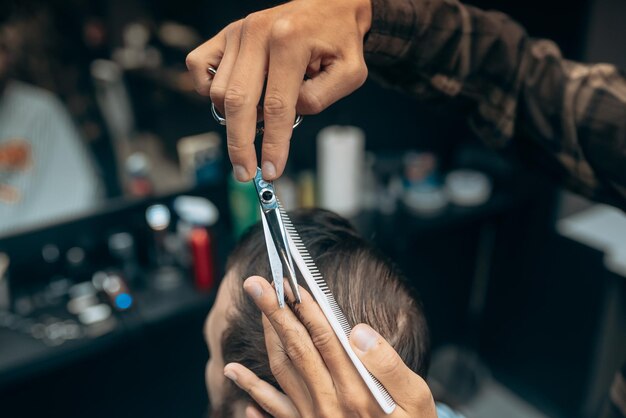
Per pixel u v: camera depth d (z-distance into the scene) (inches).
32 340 41.4
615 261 53.8
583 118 22.5
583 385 61.8
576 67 23.7
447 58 21.1
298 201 57.2
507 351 71.6
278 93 14.1
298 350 14.8
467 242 69.7
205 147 52.0
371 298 18.2
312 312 14.6
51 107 44.6
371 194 59.8
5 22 40.8
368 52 19.3
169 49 48.5
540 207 60.5
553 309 62.7
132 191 49.2
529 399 70.0
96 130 47.2
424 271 67.2
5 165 43.9
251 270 18.9
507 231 66.1
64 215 46.6
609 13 52.5
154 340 54.8
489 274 71.6
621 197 23.2
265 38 14.1
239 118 14.1
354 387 15.0
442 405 28.2
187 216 48.2
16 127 43.5
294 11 14.6
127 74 47.4
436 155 67.2
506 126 23.5
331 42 15.0
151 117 49.6
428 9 19.8
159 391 57.8
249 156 14.4
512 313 69.0
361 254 19.0
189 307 45.4
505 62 22.3
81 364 51.1
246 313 18.8
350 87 15.8
